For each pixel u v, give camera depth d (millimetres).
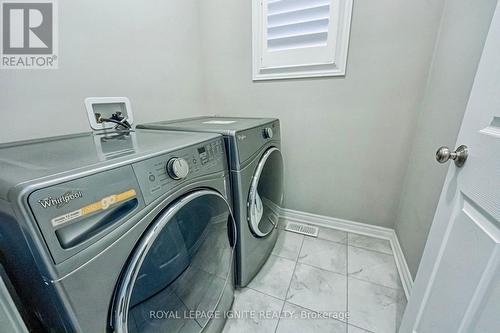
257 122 1306
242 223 1105
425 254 781
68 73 1027
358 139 1573
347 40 1406
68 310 463
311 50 1497
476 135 581
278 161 1466
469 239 560
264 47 1610
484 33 769
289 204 1950
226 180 995
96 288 503
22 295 537
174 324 796
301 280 1338
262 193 1331
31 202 401
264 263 1469
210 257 969
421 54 1285
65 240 443
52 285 441
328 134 1644
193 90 1812
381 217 1676
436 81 1142
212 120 1479
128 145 754
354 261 1479
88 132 1076
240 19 1653
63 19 985
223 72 1837
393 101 1417
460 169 640
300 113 1677
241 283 1232
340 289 1272
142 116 1408
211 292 982
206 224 892
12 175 456
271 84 1699
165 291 764
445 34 1102
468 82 835
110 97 1114
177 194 707
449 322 593
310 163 1766
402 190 1541
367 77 1436
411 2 1240
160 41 1467
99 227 499
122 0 1208
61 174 454
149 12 1366
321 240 1695
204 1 1729
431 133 1131
